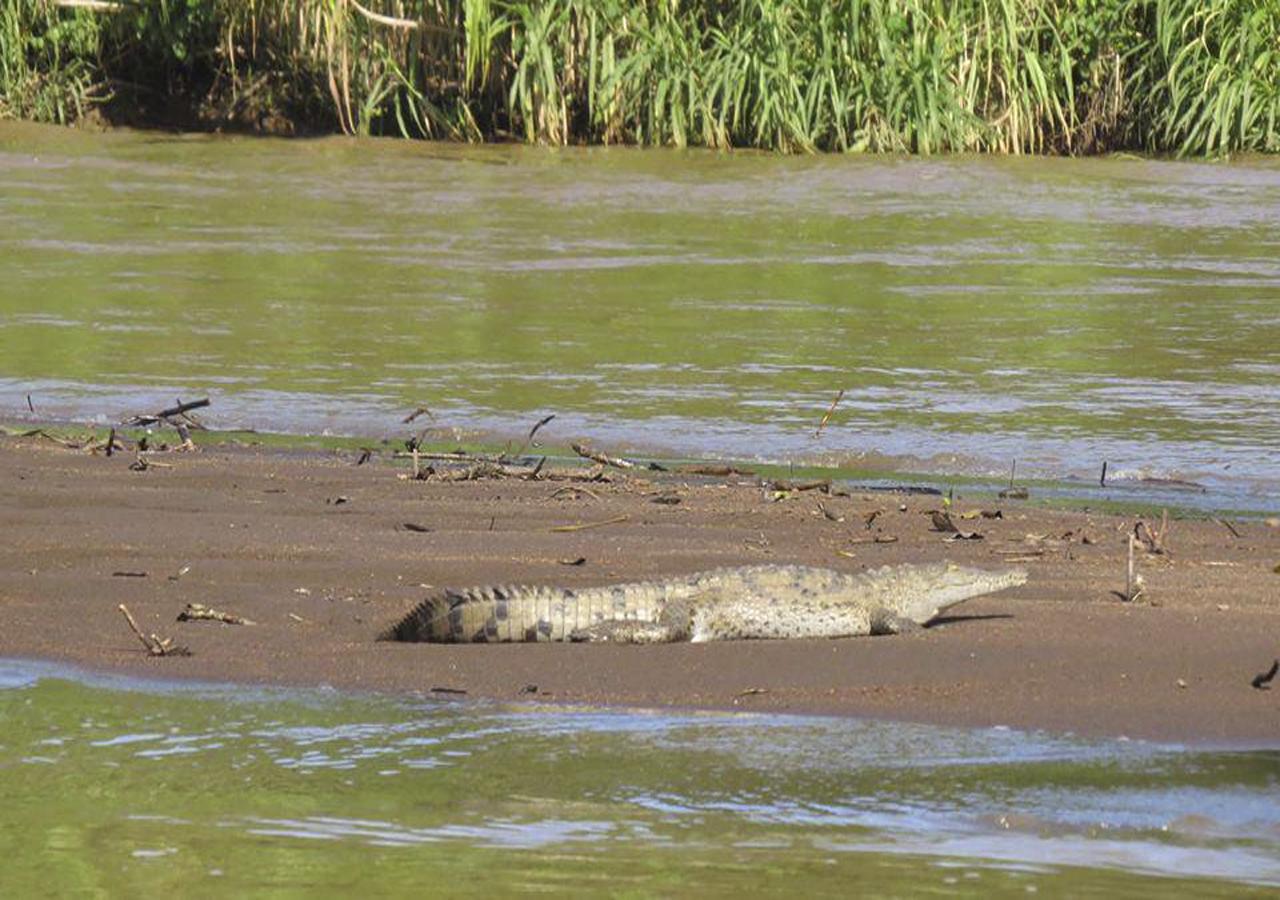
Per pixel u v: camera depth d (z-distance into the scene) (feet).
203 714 81.25
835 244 227.81
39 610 97.66
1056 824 67.62
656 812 68.90
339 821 67.97
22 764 74.49
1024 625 94.99
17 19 330.75
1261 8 305.53
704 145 310.45
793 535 116.47
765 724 79.82
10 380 160.04
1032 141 314.96
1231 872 62.95
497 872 62.75
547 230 235.40
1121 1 316.81
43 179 268.41
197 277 203.72
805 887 61.31
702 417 150.82
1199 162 299.79
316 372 164.45
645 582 95.91
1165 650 89.20
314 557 108.78
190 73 342.03
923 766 74.08
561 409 152.97
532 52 309.83
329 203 253.24
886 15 307.58
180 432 142.41
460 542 112.68
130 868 63.31
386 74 322.55
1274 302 195.11
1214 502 128.88
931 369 166.71
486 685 85.76
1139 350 173.99
